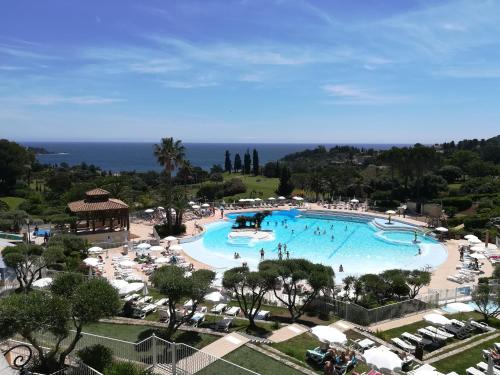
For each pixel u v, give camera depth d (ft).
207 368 52.24
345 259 145.59
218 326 75.36
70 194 225.15
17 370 46.62
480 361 63.46
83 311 48.42
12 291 89.66
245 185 321.93
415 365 61.87
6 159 277.64
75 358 51.75
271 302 95.66
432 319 72.33
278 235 188.55
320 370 57.06
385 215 223.71
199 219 216.95
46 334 60.54
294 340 68.49
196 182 379.35
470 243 158.20
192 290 66.13
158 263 129.70
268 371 52.03
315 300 90.17
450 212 209.97
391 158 251.39
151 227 191.11
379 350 56.70
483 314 84.48
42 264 94.27
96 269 117.70
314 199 282.97
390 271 100.01
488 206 211.41
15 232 166.71
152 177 396.98
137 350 56.85
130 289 87.45
